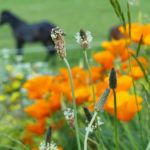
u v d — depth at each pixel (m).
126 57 3.72
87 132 2.17
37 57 18.62
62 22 27.33
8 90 7.33
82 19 27.19
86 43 2.43
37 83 3.88
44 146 2.12
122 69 3.74
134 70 3.02
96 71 3.90
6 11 21.41
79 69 3.93
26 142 4.41
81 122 3.39
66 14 28.98
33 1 33.59
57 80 4.07
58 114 3.94
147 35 2.91
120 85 2.88
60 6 31.20
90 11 28.64
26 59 18.31
